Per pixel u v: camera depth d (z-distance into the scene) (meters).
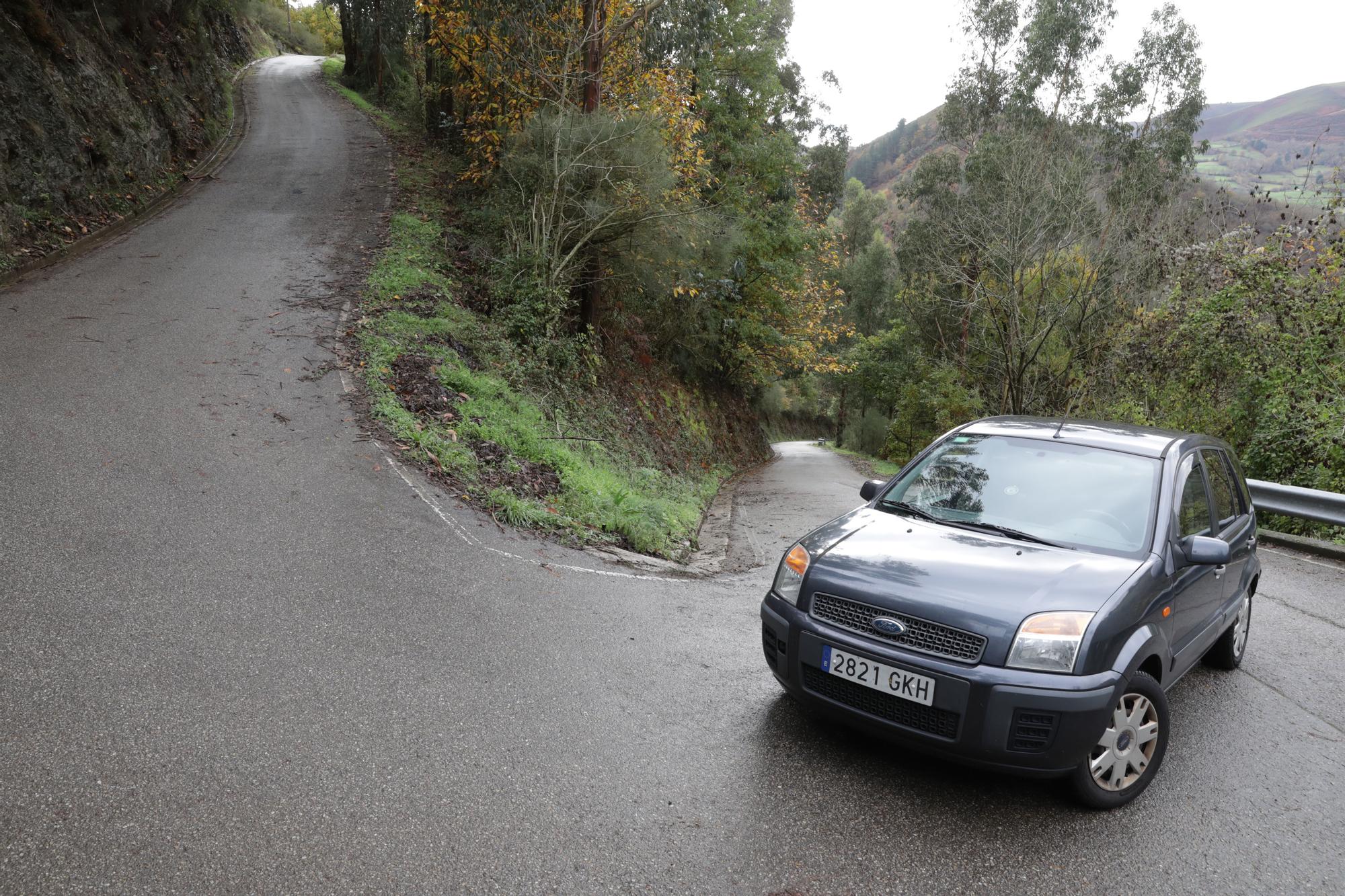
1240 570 5.06
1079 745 3.22
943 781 3.60
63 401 7.85
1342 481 13.26
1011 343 21.09
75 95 17.58
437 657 4.47
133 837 2.78
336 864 2.74
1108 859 3.10
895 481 4.82
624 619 5.49
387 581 5.41
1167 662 3.85
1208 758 4.03
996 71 35.84
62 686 3.69
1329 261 14.11
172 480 6.49
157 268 13.95
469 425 9.27
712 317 26.56
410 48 40.31
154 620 4.43
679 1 16.72
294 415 8.41
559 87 16.67
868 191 81.31
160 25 26.72
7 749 3.19
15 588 4.53
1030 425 4.95
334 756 3.40
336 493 6.81
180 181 21.27
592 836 3.03
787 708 4.25
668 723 4.00
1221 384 16.53
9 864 2.58
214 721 3.56
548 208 15.37
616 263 16.92
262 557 5.45
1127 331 18.67
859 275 61.94
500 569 6.06
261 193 20.98
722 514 13.55
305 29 76.88
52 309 11.17
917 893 2.84
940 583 3.55
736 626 5.66
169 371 9.16
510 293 14.95
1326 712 4.73
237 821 2.92
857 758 3.75
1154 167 30.80
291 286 13.37
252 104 35.44
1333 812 3.55
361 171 24.52
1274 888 2.98
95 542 5.26
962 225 22.56
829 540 4.13
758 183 27.58
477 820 3.06
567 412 13.54
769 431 63.69
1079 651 3.25
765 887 2.82
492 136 18.20
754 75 26.78
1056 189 20.38
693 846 3.02
